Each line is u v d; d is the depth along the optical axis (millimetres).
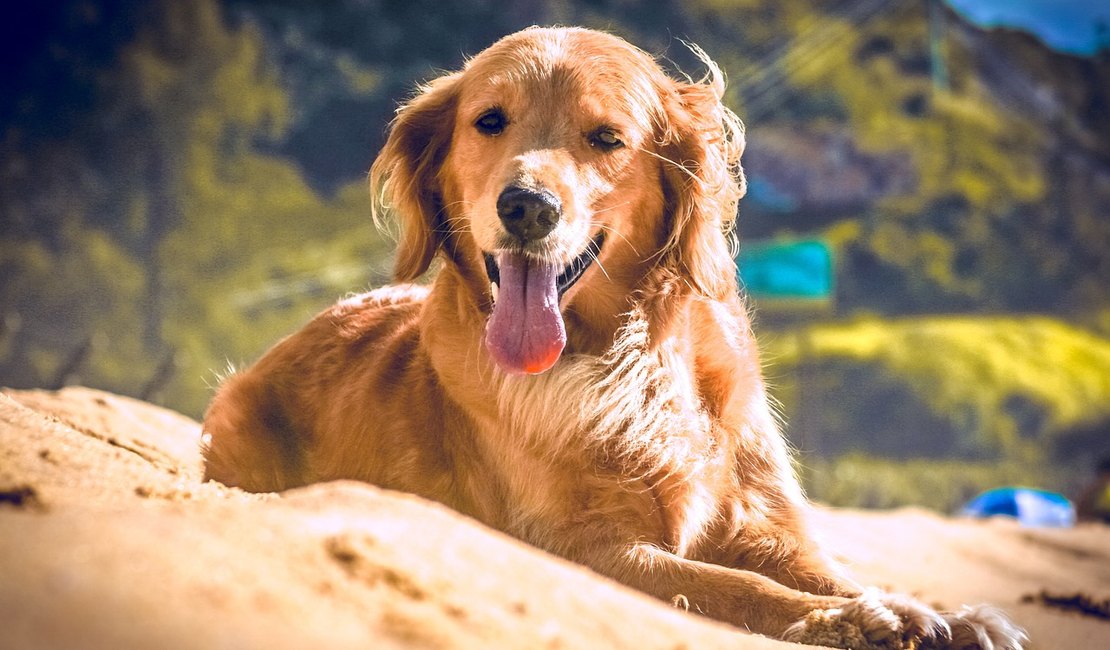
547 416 4473
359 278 38625
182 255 39125
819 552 4562
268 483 5469
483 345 4641
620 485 4410
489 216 4406
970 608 3824
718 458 4602
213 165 42031
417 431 4895
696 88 5016
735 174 5078
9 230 37656
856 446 35062
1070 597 6965
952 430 35812
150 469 3703
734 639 2922
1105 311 49531
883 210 49344
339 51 49656
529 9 52219
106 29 42125
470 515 4707
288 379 5648
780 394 34219
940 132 52719
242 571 2361
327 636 2146
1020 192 51531
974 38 60781
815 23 55094
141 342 35094
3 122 40156
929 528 10398
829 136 50844
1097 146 56750
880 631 3697
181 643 1969
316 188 45875
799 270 22203
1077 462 36750
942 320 44250
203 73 42781
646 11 53344
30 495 3053
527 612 2580
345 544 2576
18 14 41156
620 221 4676
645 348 4641
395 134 5121
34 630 1925
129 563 2289
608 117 4625
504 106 4660
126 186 40250
